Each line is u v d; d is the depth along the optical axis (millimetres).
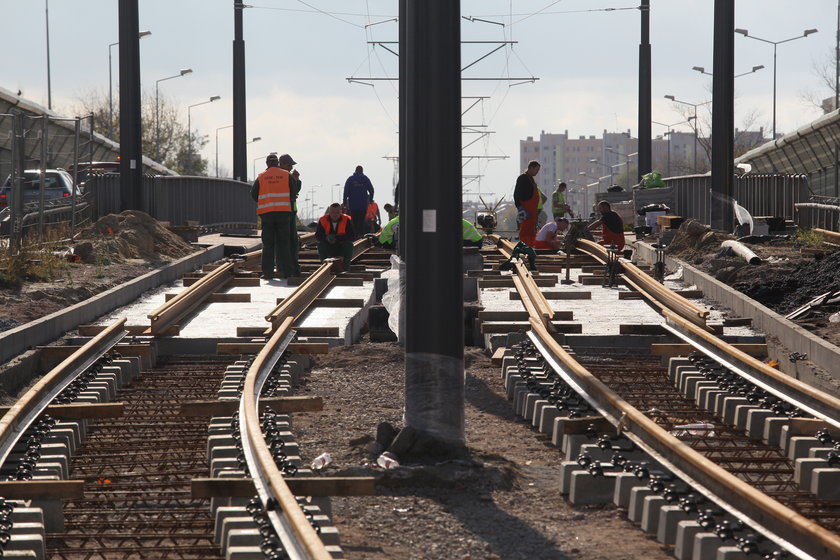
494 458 17250
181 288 40531
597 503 14766
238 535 11719
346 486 13398
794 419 17781
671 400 22031
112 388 22266
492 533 13305
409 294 17750
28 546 11695
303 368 26266
